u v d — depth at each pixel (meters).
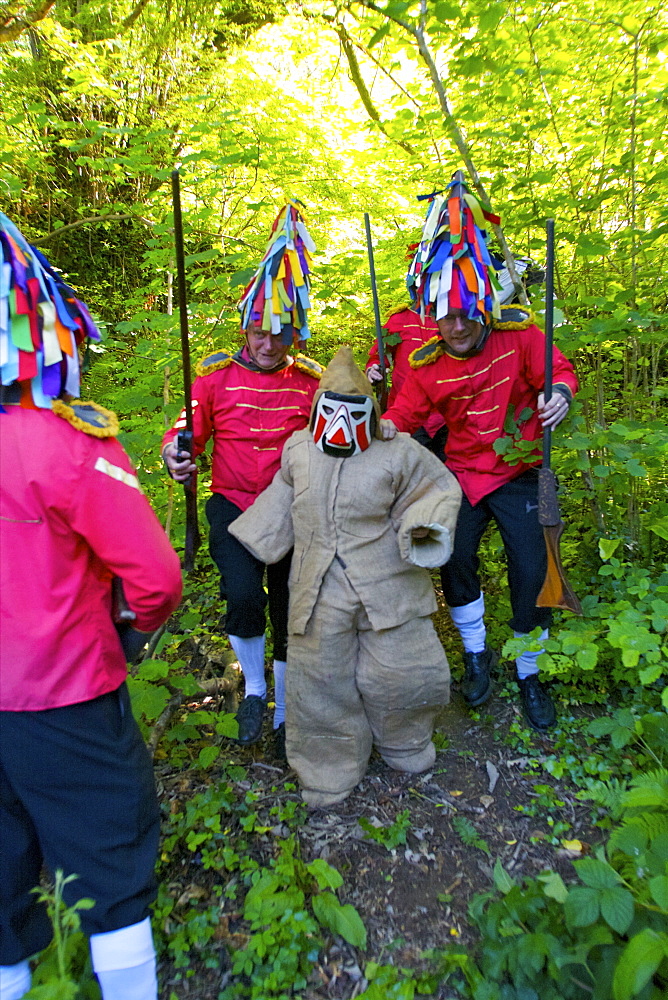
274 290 2.73
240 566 2.88
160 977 2.07
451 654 3.57
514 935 2.01
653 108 3.47
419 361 3.06
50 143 5.85
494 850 2.48
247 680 3.07
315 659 2.65
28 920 1.76
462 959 2.02
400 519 2.66
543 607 2.96
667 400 4.36
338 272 4.08
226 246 4.73
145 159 4.15
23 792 1.63
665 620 2.55
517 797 2.71
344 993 2.03
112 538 1.63
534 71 3.38
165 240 4.04
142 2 6.05
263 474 2.94
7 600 1.56
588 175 3.70
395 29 3.59
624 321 3.15
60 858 1.66
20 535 1.56
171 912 2.26
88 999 1.88
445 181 3.95
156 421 3.63
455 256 2.71
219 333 3.78
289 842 2.49
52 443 1.58
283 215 2.79
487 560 4.30
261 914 2.16
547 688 3.24
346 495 2.60
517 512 3.00
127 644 1.88
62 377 1.68
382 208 5.01
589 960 1.90
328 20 5.10
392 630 2.66
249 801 2.72
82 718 1.64
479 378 2.94
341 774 2.73
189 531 2.82
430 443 3.73
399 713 2.73
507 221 3.50
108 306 6.96
